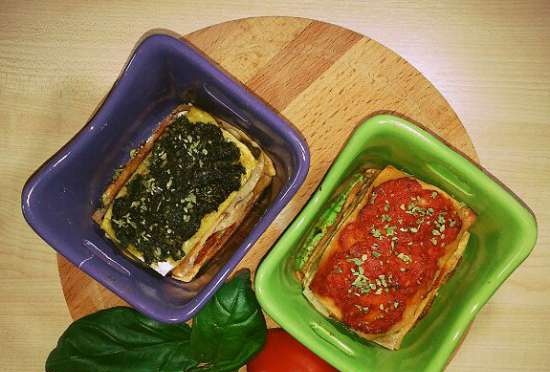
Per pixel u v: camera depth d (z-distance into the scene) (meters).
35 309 0.47
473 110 0.47
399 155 0.45
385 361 0.45
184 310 0.41
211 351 0.45
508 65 0.47
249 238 0.41
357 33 0.46
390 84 0.46
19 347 0.47
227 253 0.48
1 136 0.47
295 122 0.47
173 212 0.45
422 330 0.46
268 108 0.42
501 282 0.42
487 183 0.42
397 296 0.44
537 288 0.46
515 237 0.42
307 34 0.46
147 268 0.47
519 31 0.47
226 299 0.45
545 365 0.46
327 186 0.42
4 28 0.48
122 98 0.43
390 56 0.46
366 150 0.44
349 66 0.46
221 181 0.45
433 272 0.45
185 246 0.45
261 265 0.41
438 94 0.46
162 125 0.47
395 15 0.47
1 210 0.47
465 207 0.46
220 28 0.46
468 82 0.47
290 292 0.45
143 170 0.46
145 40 0.42
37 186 0.42
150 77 0.44
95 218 0.47
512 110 0.47
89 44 0.47
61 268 0.47
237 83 0.42
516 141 0.47
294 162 0.42
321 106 0.46
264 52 0.46
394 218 0.44
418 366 0.42
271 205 0.43
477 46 0.47
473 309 0.42
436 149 0.42
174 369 0.45
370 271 0.44
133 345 0.45
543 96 0.47
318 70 0.46
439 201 0.45
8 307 0.47
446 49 0.47
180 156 0.46
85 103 0.47
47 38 0.47
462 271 0.46
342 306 0.45
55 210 0.44
